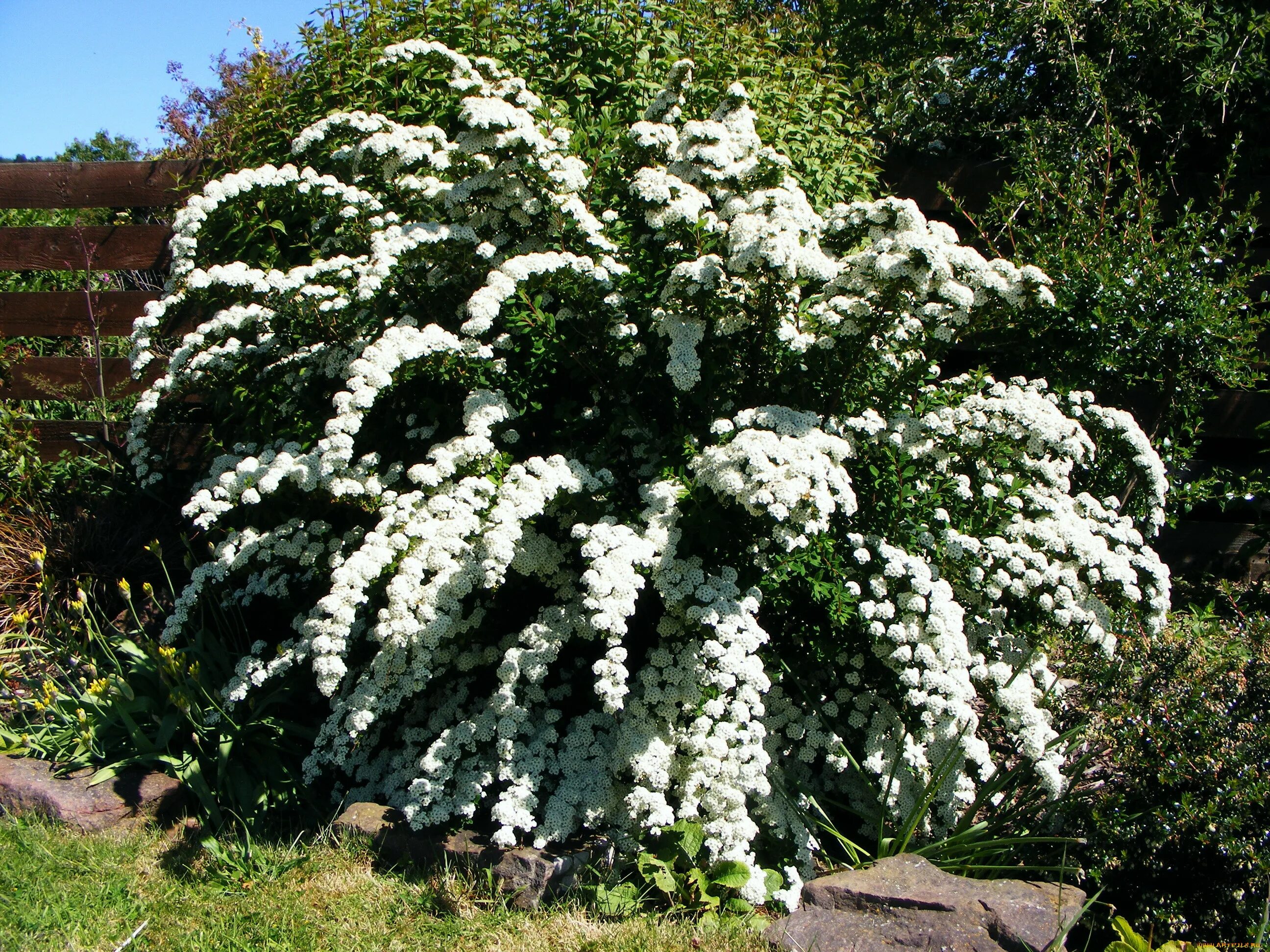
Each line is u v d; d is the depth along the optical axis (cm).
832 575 340
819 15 880
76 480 612
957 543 342
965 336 407
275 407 447
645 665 370
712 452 322
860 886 304
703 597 317
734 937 295
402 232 387
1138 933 311
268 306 398
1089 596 355
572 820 328
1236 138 577
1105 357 496
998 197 597
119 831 363
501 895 314
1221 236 616
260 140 545
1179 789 324
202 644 429
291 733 400
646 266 380
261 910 312
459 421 391
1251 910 297
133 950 295
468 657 368
